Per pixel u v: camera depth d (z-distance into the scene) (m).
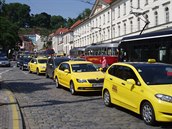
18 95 16.20
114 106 12.31
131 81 10.12
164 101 8.89
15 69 44.78
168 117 8.81
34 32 190.12
